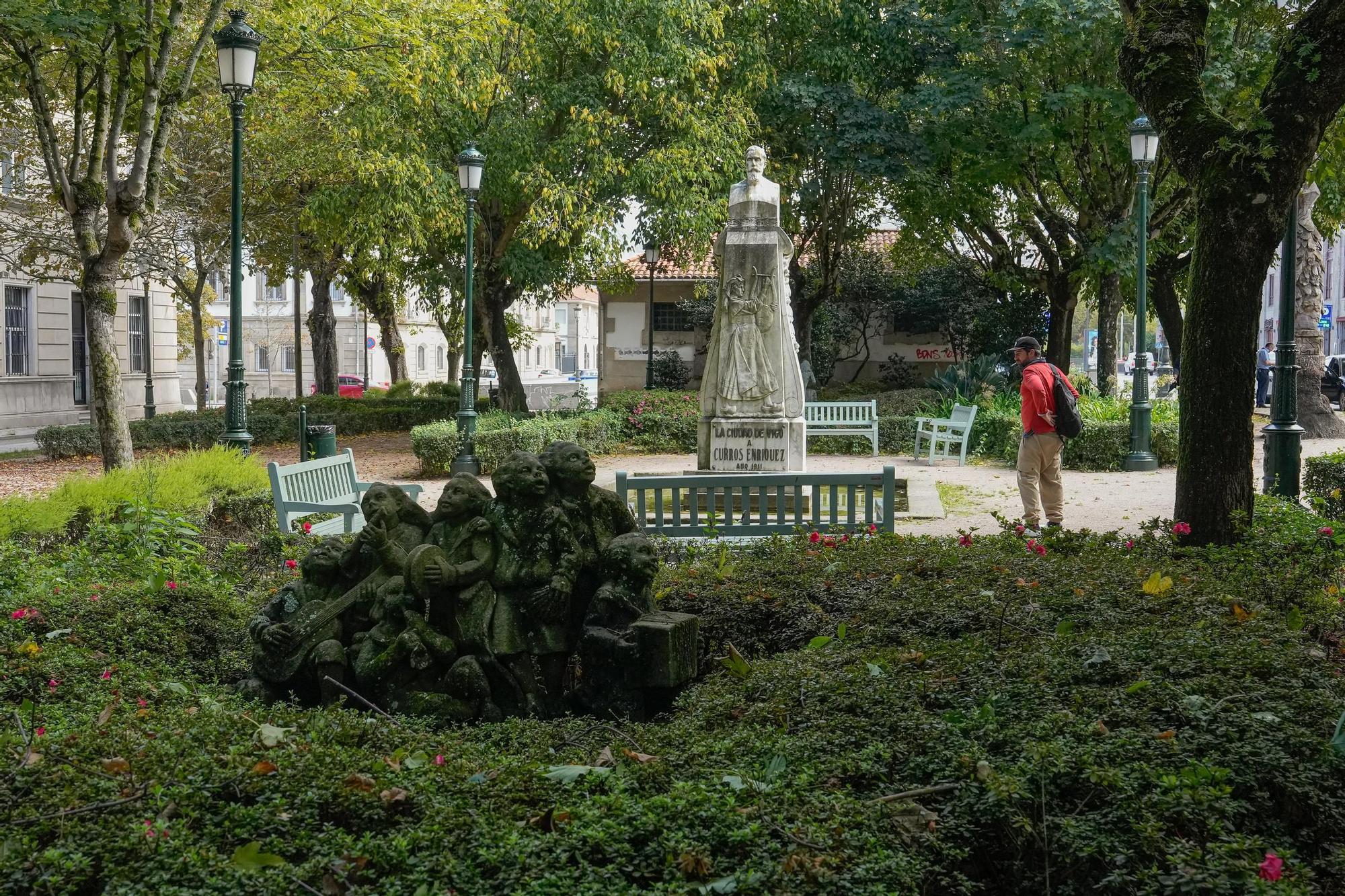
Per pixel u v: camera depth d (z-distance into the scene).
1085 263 24.36
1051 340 27.95
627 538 4.80
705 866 2.82
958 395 22.22
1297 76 6.76
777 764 3.44
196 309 27.50
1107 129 21.88
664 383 38.53
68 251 24.59
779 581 6.36
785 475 8.38
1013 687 4.12
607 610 4.70
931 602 5.58
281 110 21.06
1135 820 3.11
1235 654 4.41
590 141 21.55
